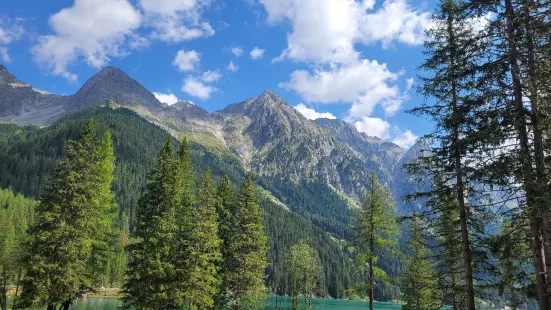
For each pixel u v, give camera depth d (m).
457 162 15.66
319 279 129.25
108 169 36.66
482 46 14.27
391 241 30.84
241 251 42.78
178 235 36.69
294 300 81.94
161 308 33.75
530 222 13.05
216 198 44.88
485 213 15.63
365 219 31.12
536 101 12.80
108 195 36.16
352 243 31.81
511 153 12.79
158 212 34.91
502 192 13.51
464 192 16.03
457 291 17.78
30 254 31.53
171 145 37.72
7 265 51.31
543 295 12.75
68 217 31.73
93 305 77.75
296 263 87.19
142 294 33.41
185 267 35.91
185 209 39.00
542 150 12.87
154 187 35.94
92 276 34.16
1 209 134.62
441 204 17.16
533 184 12.50
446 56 16.00
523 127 13.11
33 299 30.03
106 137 37.31
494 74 13.77
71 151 32.81
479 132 13.53
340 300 170.75
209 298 36.66
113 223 38.88
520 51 13.10
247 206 44.59
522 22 13.05
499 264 15.40
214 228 37.66
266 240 44.19
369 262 31.66
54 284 30.78
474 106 14.20
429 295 32.81
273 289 148.12
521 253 14.01
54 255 31.03
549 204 11.57
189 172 42.97
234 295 41.94
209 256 37.75
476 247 16.14
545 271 12.62
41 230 30.84
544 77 12.68
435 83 16.58
